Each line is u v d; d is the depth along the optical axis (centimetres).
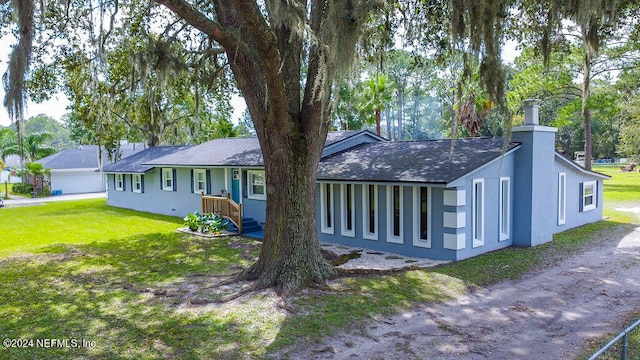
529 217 1298
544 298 860
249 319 734
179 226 1847
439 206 1159
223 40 824
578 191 1650
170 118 2744
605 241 1379
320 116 923
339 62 766
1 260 1252
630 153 5150
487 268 1050
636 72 2556
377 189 1302
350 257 1212
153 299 867
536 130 1287
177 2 741
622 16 1099
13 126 732
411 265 1091
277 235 919
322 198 1455
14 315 792
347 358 606
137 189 2516
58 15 1178
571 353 621
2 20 1013
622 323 729
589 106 2820
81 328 722
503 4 834
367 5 777
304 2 948
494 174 1249
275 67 800
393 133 5897
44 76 1391
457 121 948
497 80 840
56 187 3844
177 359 603
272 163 921
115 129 2727
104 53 966
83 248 1417
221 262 1180
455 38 869
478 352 626
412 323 731
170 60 974
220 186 1923
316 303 805
